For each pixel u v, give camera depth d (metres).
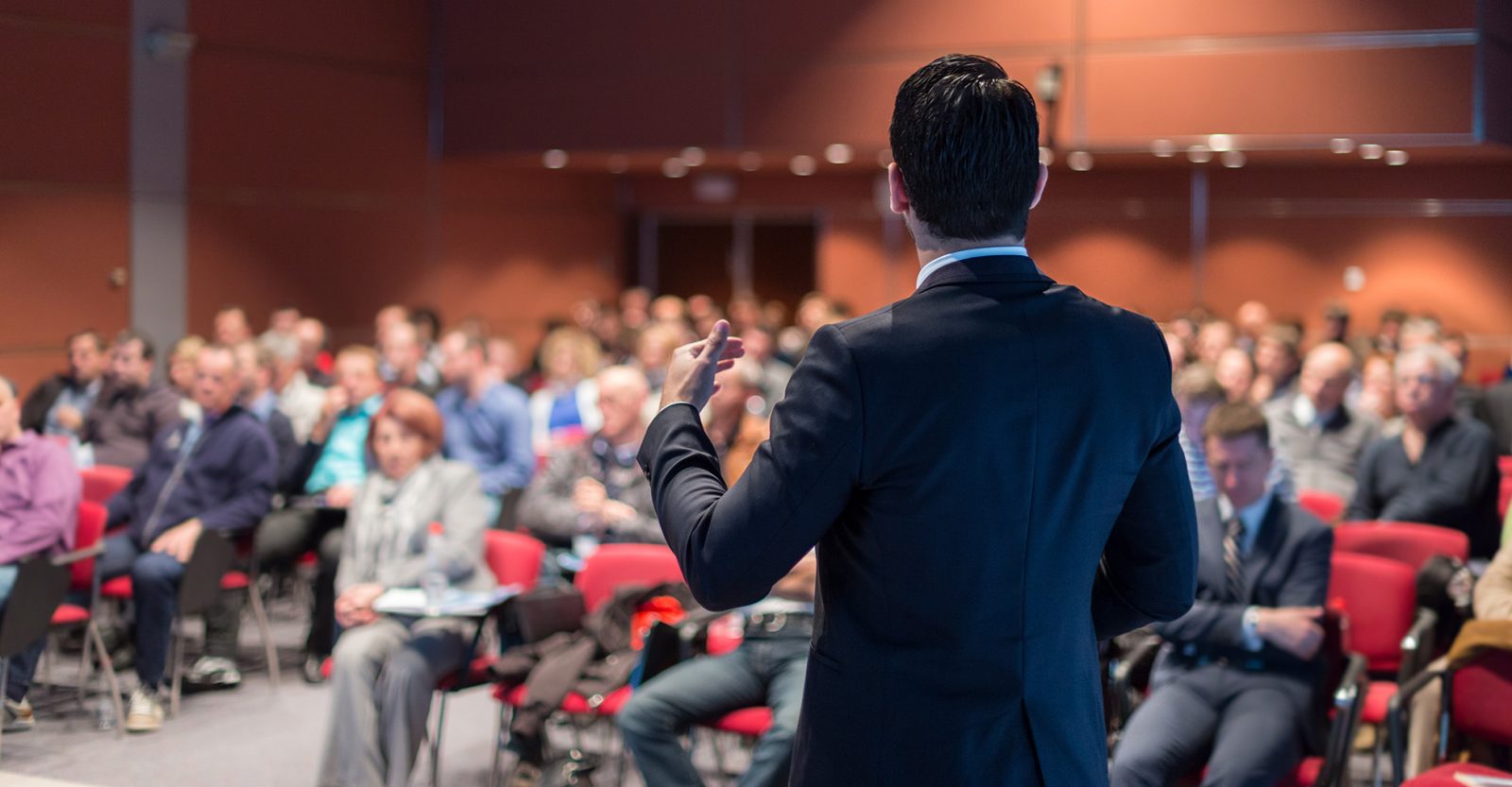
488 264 12.20
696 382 1.75
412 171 11.41
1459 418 5.39
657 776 3.78
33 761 4.92
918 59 10.10
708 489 1.64
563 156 11.29
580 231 13.28
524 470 7.00
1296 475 6.33
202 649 6.07
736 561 1.55
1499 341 11.49
